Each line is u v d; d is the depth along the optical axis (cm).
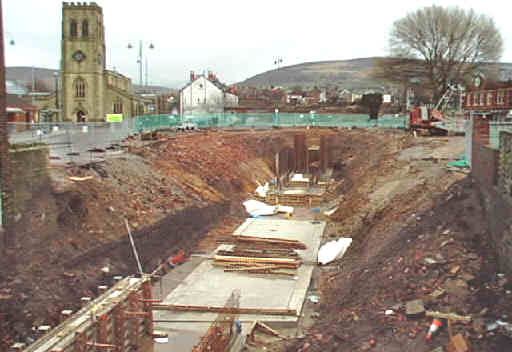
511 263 1337
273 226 3106
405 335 1280
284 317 1819
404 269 1603
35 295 1623
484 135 1997
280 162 5316
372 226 2480
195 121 6191
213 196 3334
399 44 7462
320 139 5216
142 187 2773
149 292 1700
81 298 1733
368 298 1572
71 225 2039
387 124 6241
